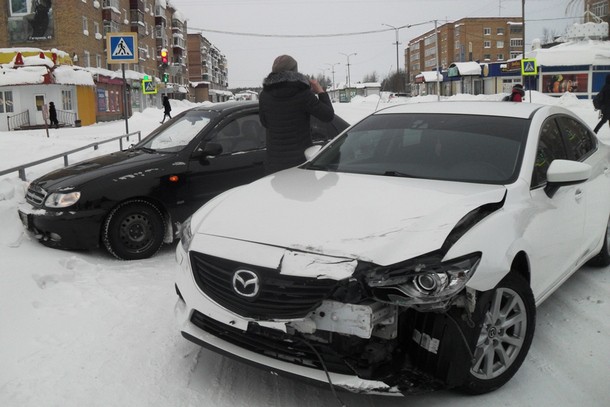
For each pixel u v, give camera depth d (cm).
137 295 438
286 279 268
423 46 11681
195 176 573
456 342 266
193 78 10575
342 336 267
